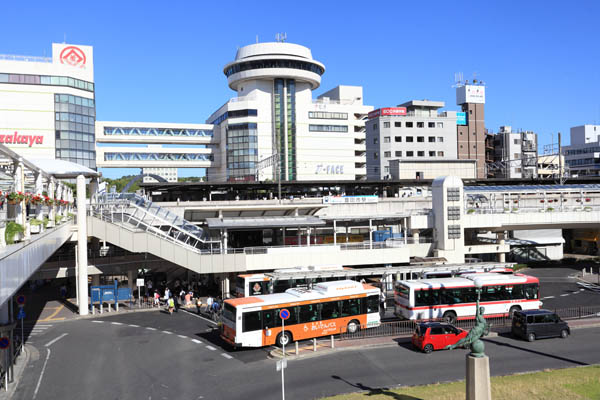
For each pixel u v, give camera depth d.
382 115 120.75
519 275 37.56
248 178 118.50
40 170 25.86
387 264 52.44
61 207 37.31
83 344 31.27
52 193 31.69
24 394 22.23
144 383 23.48
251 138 120.12
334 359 26.73
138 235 43.59
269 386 22.55
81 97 105.06
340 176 128.25
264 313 29.27
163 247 44.03
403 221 61.12
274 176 109.00
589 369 23.16
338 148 128.75
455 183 57.94
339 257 49.41
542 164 137.12
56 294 51.25
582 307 40.03
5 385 22.86
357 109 131.00
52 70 101.69
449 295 34.91
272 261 47.03
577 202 74.25
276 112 123.00
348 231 64.38
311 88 134.00
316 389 21.89
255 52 120.94
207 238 48.47
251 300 29.77
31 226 22.95
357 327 32.91
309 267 40.72
